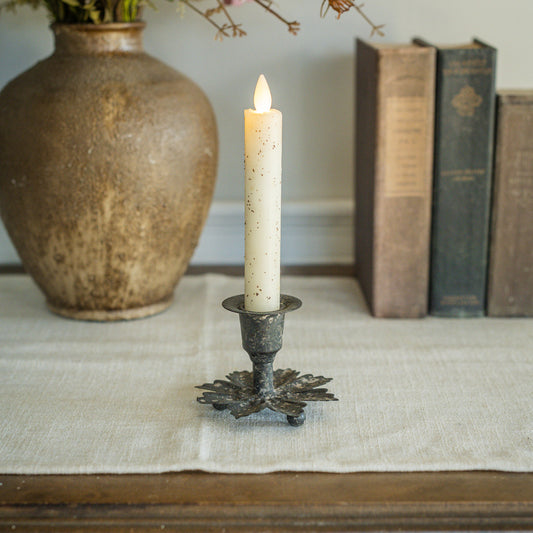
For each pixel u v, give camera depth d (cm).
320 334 91
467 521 70
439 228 92
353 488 71
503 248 93
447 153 91
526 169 91
